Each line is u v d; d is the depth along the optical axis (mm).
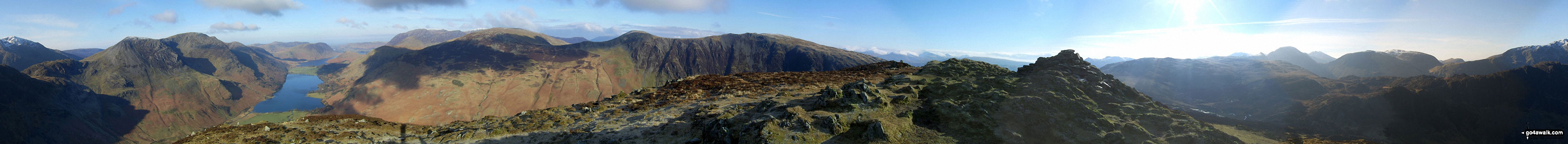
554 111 26906
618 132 22188
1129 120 19578
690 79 39969
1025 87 23406
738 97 30312
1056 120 18766
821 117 19422
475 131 22875
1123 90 24984
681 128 22250
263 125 22000
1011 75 30281
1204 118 21375
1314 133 18531
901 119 19516
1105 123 18719
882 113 20281
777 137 17047
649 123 23594
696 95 31828
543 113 26047
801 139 17234
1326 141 17500
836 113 19859
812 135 17578
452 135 22250
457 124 24250
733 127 19453
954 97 23109
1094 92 23281
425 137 22578
